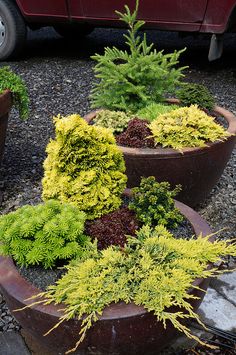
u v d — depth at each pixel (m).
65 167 2.18
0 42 6.56
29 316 1.82
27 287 1.85
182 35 5.89
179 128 2.89
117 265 1.88
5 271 1.92
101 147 2.19
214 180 3.16
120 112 3.30
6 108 3.35
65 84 5.66
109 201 2.24
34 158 4.06
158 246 1.96
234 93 5.38
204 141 2.89
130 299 1.77
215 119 3.38
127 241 2.10
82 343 1.79
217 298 2.51
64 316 1.70
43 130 4.57
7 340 2.28
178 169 2.87
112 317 1.70
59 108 5.03
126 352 1.84
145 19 5.73
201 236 2.09
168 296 1.74
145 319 1.74
